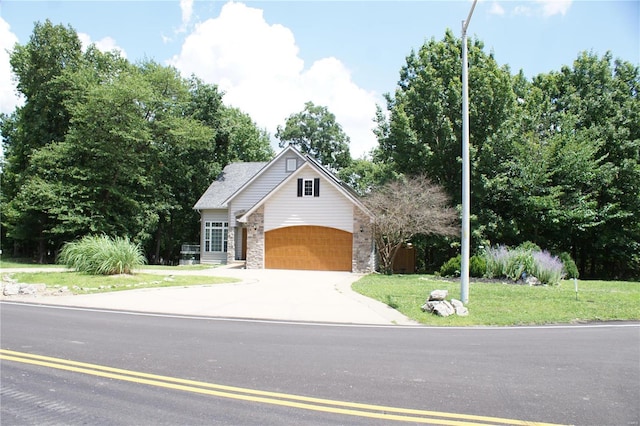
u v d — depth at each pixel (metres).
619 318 11.81
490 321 11.15
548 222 26.28
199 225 44.91
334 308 12.52
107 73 38.41
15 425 4.34
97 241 19.17
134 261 18.75
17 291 14.59
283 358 7.02
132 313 11.60
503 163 26.33
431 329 10.05
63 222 30.84
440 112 26.62
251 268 26.86
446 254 29.62
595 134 28.70
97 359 6.81
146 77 36.53
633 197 28.83
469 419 4.59
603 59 32.75
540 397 5.32
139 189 36.88
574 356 7.45
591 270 34.25
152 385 5.59
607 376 6.26
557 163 26.47
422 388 5.60
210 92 41.41
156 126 36.25
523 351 7.79
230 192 34.19
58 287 15.39
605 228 29.33
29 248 41.47
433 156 26.86
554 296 14.42
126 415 4.60
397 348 7.88
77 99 33.06
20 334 8.66
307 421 4.48
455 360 7.06
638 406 5.06
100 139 32.47
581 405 5.06
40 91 34.84
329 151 52.72
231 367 6.44
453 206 26.25
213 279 19.31
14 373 6.06
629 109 30.30
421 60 29.20
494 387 5.68
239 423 4.41
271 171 32.12
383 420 4.53
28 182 31.50
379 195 24.62
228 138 42.53
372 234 25.25
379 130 29.58
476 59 28.08
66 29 35.81
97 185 31.89
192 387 5.52
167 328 9.52
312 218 26.36
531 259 19.42
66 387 5.49
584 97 32.03
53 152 31.44
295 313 11.77
